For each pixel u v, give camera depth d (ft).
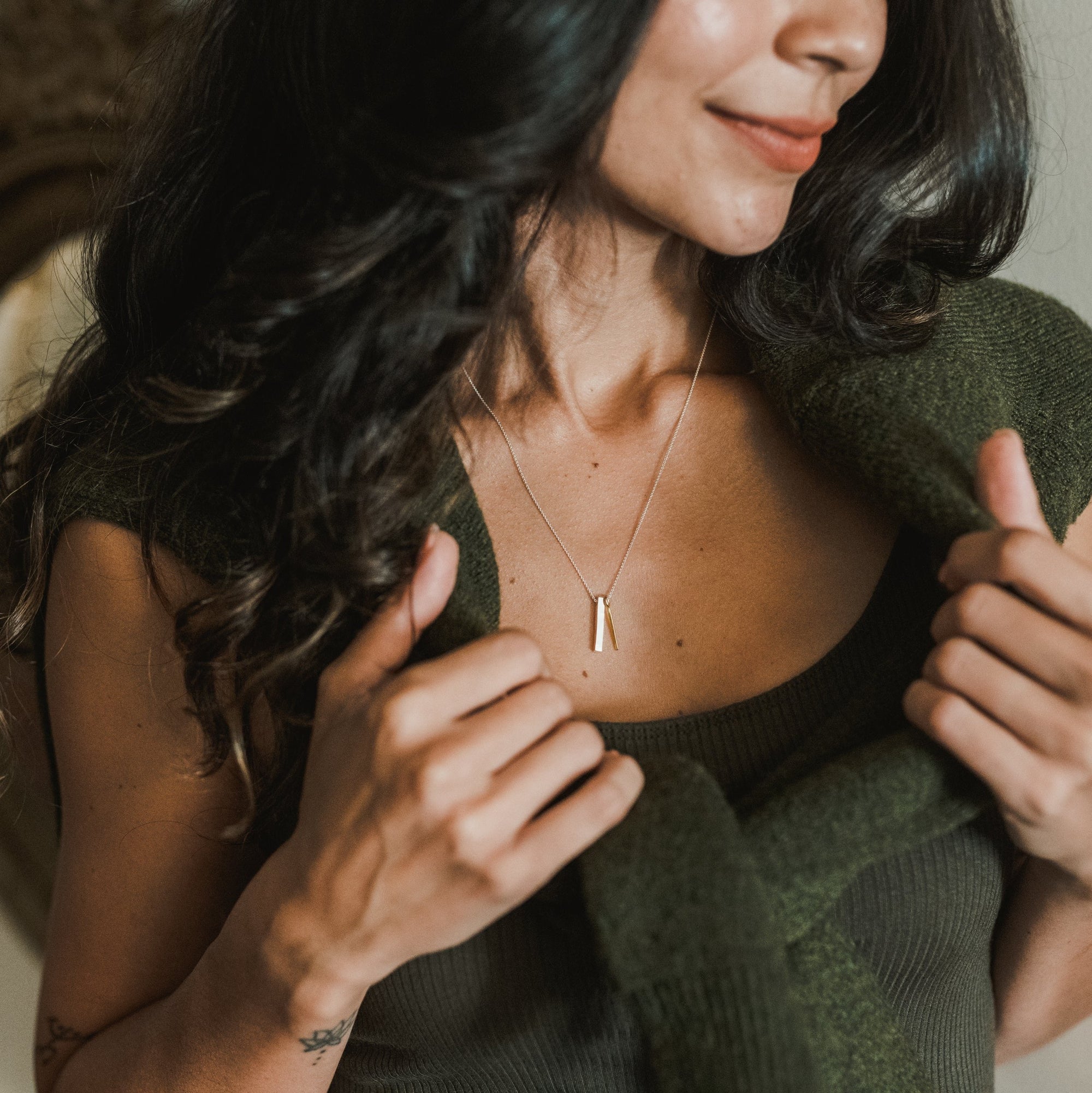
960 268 2.44
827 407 2.06
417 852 1.55
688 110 1.76
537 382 2.32
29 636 2.52
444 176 1.75
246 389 2.01
